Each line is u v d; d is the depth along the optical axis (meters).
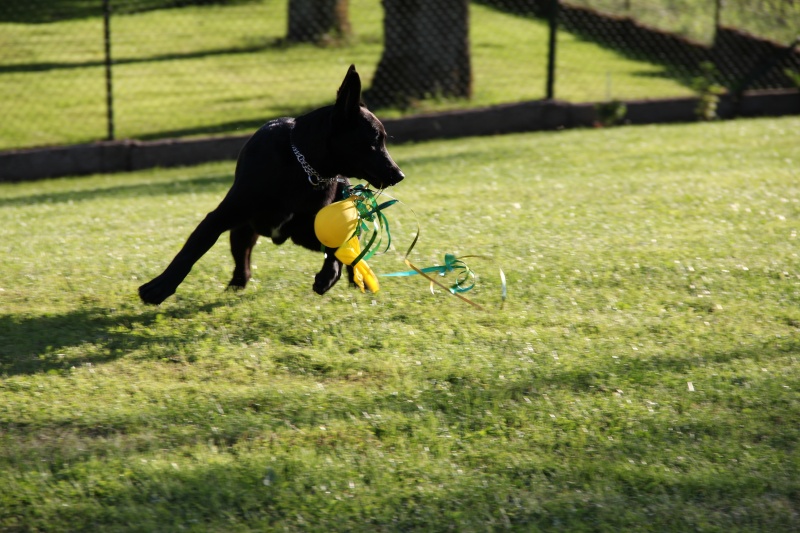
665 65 20.98
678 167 11.54
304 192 6.34
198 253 6.33
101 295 7.26
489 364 6.11
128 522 4.57
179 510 4.66
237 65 20.69
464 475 4.95
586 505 4.71
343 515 4.63
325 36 22.47
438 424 5.41
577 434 5.31
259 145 6.32
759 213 9.27
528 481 4.90
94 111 17.22
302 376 5.99
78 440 5.21
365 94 17.00
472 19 24.42
